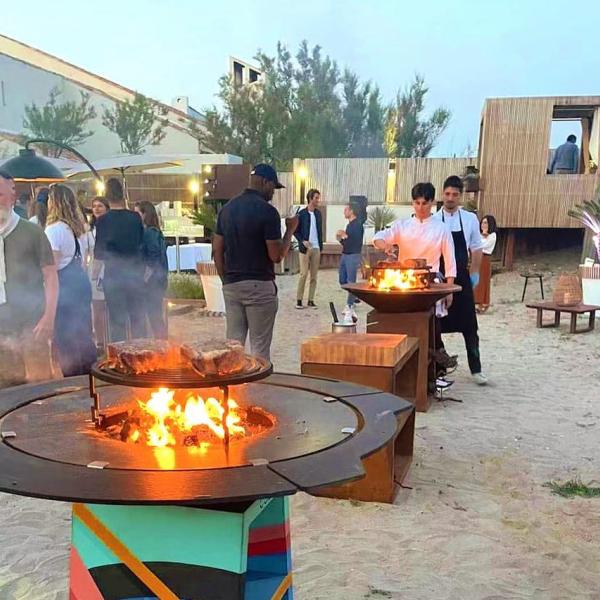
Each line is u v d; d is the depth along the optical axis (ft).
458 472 11.82
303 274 31.94
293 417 6.33
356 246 30.09
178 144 84.02
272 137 74.84
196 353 5.49
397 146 82.89
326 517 10.05
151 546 5.43
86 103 73.05
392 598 7.82
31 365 11.87
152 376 5.45
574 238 43.45
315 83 82.99
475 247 17.26
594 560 8.83
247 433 5.97
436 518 10.00
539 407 15.90
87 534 5.66
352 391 7.30
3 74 76.64
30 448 5.33
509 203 39.91
